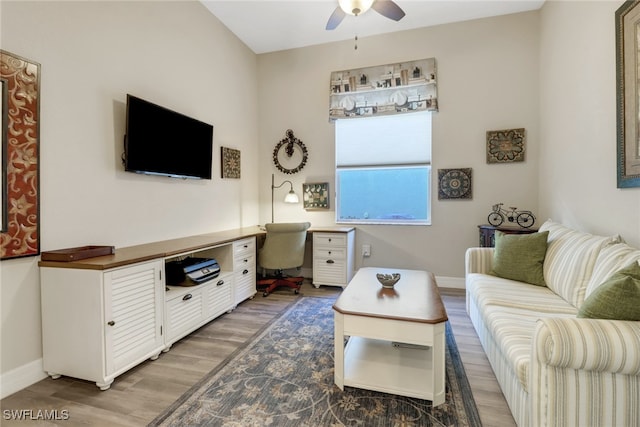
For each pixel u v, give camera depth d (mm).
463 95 3840
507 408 1681
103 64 2383
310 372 2047
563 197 2994
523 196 3674
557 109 3121
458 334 2596
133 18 2641
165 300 2297
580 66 2672
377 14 3662
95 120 2322
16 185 1834
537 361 1228
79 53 2207
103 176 2385
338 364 1861
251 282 3570
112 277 1884
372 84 4086
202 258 3023
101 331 1836
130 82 2615
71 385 1924
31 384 1924
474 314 2607
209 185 3625
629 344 1112
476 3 3473
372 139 4227
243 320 2957
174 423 1593
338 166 4383
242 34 4102
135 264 2041
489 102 3756
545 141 3422
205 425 1580
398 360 2092
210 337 2594
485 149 3785
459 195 3867
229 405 1729
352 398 1780
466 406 1703
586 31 2570
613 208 2211
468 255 2918
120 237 2525
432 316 1703
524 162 3656
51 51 2027
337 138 4371
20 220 1855
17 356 1873
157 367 2127
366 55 4172
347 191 4426
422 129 4035
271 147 4633
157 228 2889
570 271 2082
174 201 3100
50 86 2023
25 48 1889
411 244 4094
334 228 4191
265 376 2008
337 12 2814
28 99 1887
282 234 3635
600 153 2375
